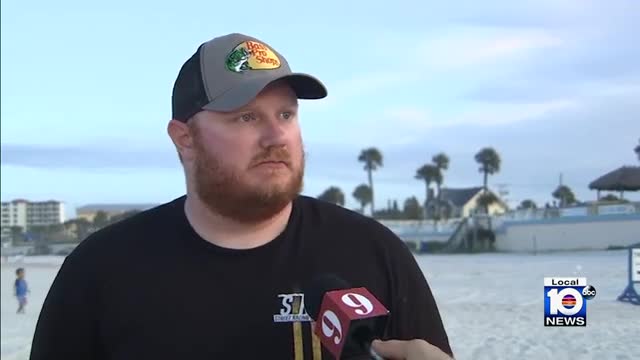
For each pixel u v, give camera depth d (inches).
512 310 593.9
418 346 64.3
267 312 84.2
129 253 88.0
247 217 84.8
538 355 328.8
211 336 83.4
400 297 88.7
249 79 82.1
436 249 2549.2
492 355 369.4
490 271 1195.9
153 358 83.5
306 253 87.5
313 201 93.7
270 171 82.7
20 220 6451.8
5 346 495.8
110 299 86.2
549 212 2133.4
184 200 92.4
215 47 85.2
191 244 87.1
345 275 87.0
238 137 82.5
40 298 1023.0
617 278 232.7
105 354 86.7
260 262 86.2
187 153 88.8
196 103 84.0
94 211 5457.7
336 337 68.7
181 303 84.7
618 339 162.9
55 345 87.6
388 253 90.5
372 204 4200.3
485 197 3816.4
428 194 4146.2
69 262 90.6
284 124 84.4
